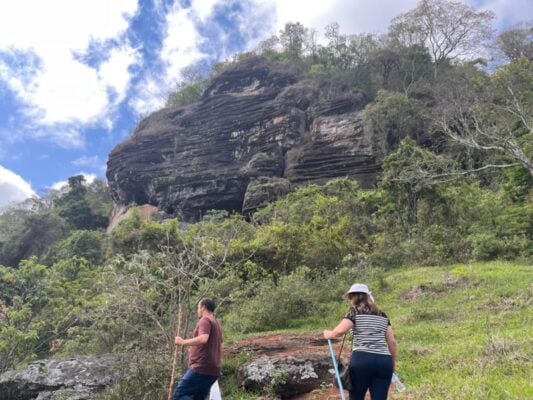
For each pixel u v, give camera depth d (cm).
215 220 3297
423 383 681
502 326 973
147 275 916
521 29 4747
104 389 867
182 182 4912
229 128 5178
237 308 1452
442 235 1978
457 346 841
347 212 2427
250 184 4209
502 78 3167
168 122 5731
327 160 4222
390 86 5041
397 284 1561
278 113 4897
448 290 1387
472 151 3369
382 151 3966
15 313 1326
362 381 470
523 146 2334
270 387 772
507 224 2008
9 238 4700
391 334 495
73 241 3472
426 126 3862
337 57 5866
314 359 817
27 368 961
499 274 1430
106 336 1052
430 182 2191
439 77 4750
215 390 608
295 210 2641
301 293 1455
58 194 6881
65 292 1656
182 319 888
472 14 5150
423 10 5225
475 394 573
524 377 632
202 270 1017
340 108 4653
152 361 830
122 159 5594
